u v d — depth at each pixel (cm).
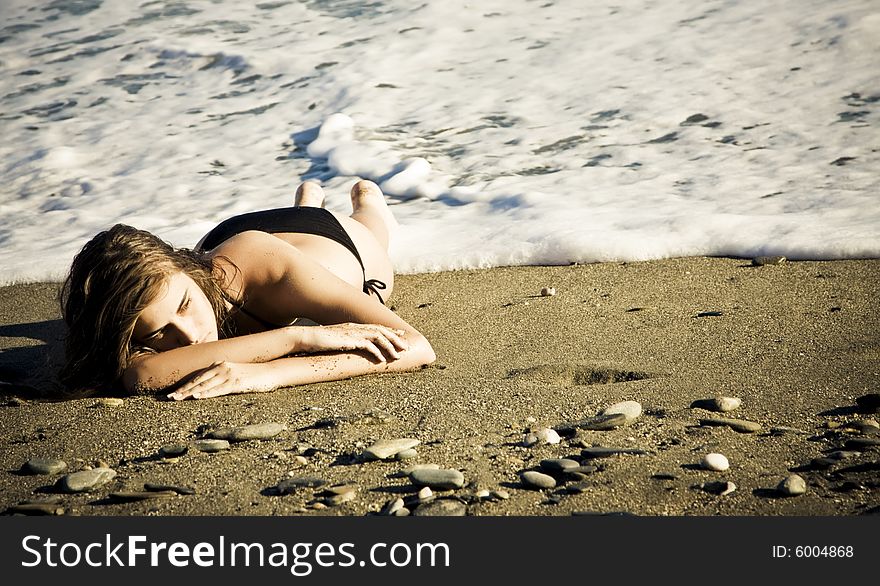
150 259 269
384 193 498
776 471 212
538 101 602
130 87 695
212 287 285
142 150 586
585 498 203
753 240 396
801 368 277
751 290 354
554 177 493
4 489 217
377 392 274
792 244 388
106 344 271
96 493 214
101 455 235
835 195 438
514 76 645
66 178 552
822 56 623
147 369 274
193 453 232
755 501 200
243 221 329
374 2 817
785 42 652
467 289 382
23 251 453
